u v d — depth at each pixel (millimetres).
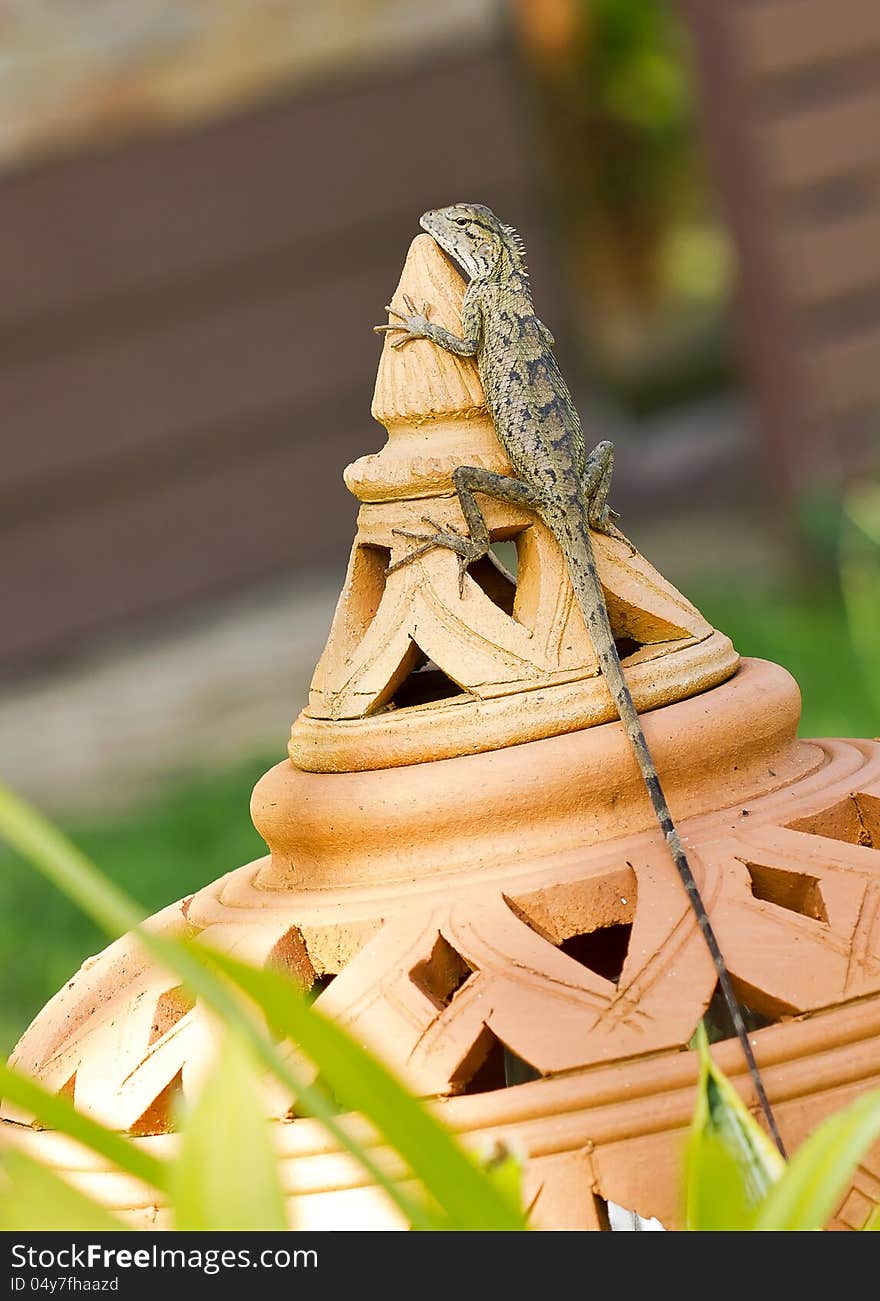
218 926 1904
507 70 11062
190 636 10484
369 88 10703
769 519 10508
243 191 10547
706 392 13578
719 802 1918
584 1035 1575
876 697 6711
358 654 1997
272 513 10828
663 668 1973
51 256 10227
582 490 2311
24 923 6117
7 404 10258
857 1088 1545
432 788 1828
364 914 1785
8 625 10336
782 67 8984
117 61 10039
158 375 10523
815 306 9219
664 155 15914
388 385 2109
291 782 1978
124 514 10539
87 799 8672
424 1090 1566
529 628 1990
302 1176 1555
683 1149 1495
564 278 12086
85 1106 1735
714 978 1618
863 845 1943
